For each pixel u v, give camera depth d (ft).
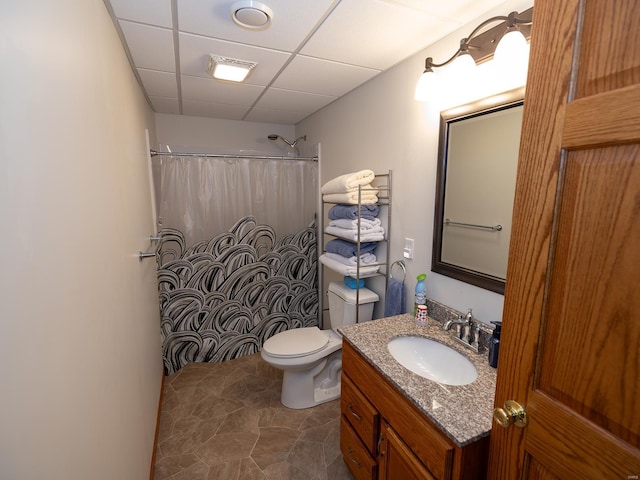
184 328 8.80
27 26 1.83
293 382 6.97
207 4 3.94
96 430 2.74
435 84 4.55
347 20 4.34
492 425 2.70
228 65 5.55
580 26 1.81
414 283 5.76
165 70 6.02
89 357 2.65
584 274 1.88
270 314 9.75
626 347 1.69
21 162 1.72
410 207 5.75
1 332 1.49
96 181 3.09
